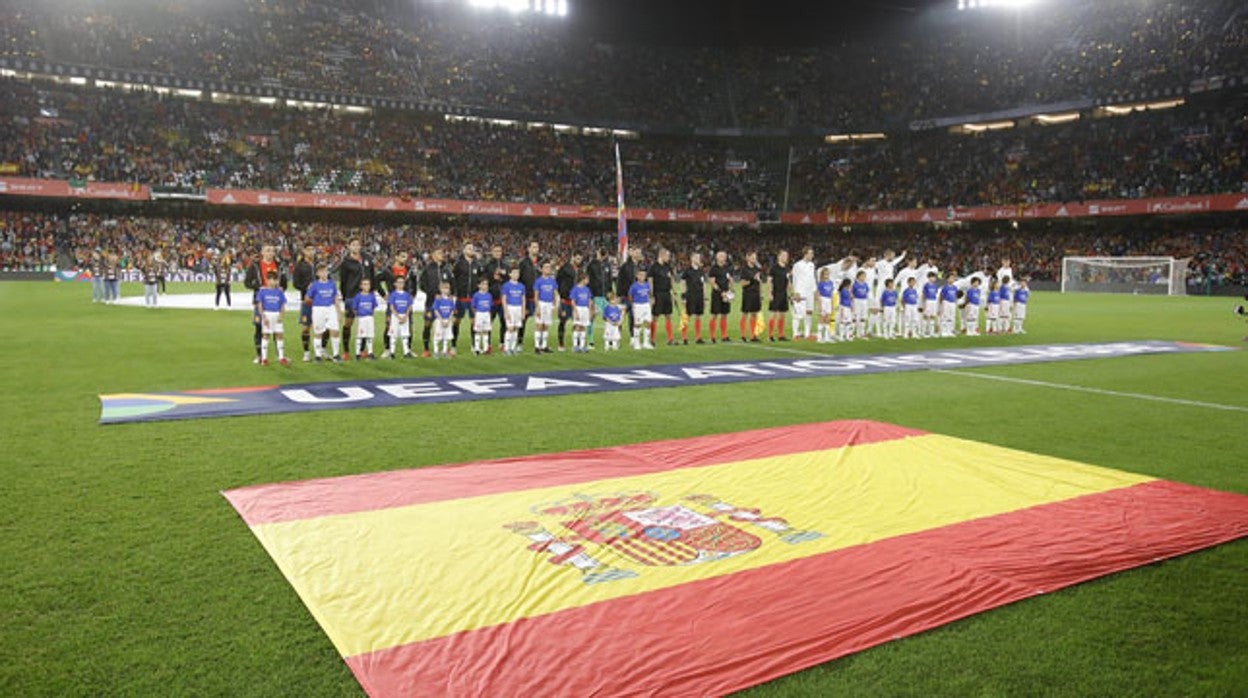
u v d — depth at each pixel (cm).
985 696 327
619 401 1013
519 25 6241
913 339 1909
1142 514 563
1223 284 4394
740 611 400
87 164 4338
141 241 4431
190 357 1349
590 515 546
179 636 371
